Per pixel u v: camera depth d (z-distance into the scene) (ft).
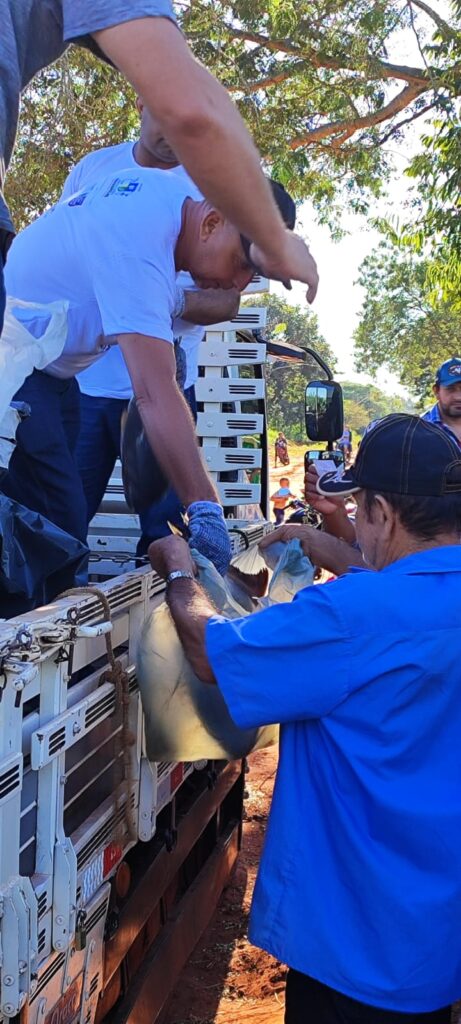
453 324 127.44
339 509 10.44
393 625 6.25
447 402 16.57
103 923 7.70
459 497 6.66
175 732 7.63
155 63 4.94
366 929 6.32
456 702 6.35
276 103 39.91
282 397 189.98
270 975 12.04
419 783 6.33
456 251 39.83
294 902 6.54
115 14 4.95
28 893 5.91
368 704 6.33
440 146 38.73
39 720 6.34
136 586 8.07
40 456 9.20
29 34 5.56
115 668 7.40
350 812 6.43
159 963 9.61
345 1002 6.59
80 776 7.19
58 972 6.75
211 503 7.93
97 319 9.04
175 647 7.41
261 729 7.97
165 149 12.00
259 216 5.36
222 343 15.52
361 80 38.96
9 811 5.69
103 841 7.51
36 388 9.24
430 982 6.26
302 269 5.88
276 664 6.30
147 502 10.29
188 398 13.23
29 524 7.66
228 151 5.05
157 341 8.21
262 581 9.77
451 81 38.34
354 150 41.68
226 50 37.63
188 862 11.64
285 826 6.65
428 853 6.23
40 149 35.83
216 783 11.91
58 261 8.86
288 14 36.11
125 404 12.56
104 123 36.55
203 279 8.80
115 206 8.34
